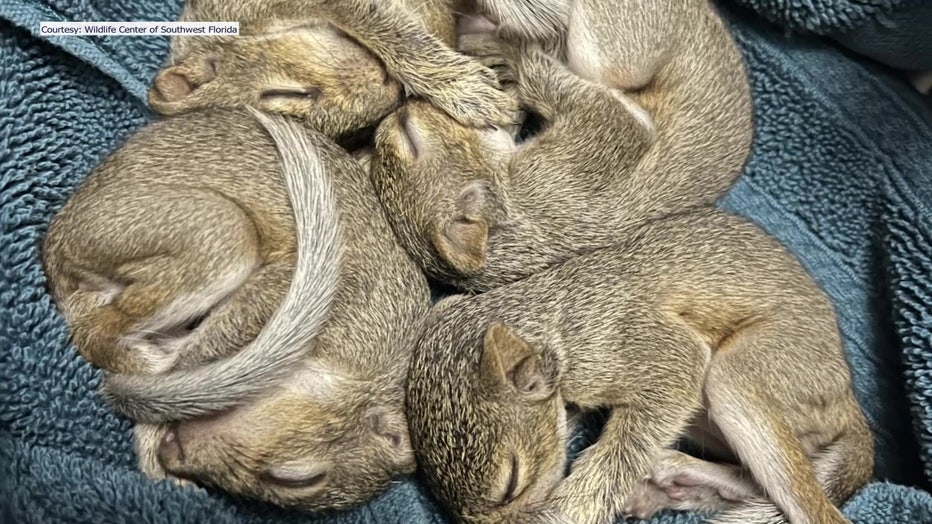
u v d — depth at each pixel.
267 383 0.26
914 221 0.30
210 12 0.28
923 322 0.29
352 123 0.29
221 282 0.26
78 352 0.26
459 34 0.30
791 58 0.31
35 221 0.27
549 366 0.27
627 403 0.28
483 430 0.26
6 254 0.26
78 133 0.29
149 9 0.30
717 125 0.29
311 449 0.26
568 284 0.28
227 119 0.27
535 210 0.29
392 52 0.29
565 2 0.29
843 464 0.27
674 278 0.28
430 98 0.29
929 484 0.28
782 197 0.32
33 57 0.28
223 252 0.26
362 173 0.28
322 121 0.28
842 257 0.31
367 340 0.27
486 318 0.27
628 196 0.29
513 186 0.29
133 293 0.26
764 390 0.27
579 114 0.29
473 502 0.26
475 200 0.28
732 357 0.27
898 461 0.30
